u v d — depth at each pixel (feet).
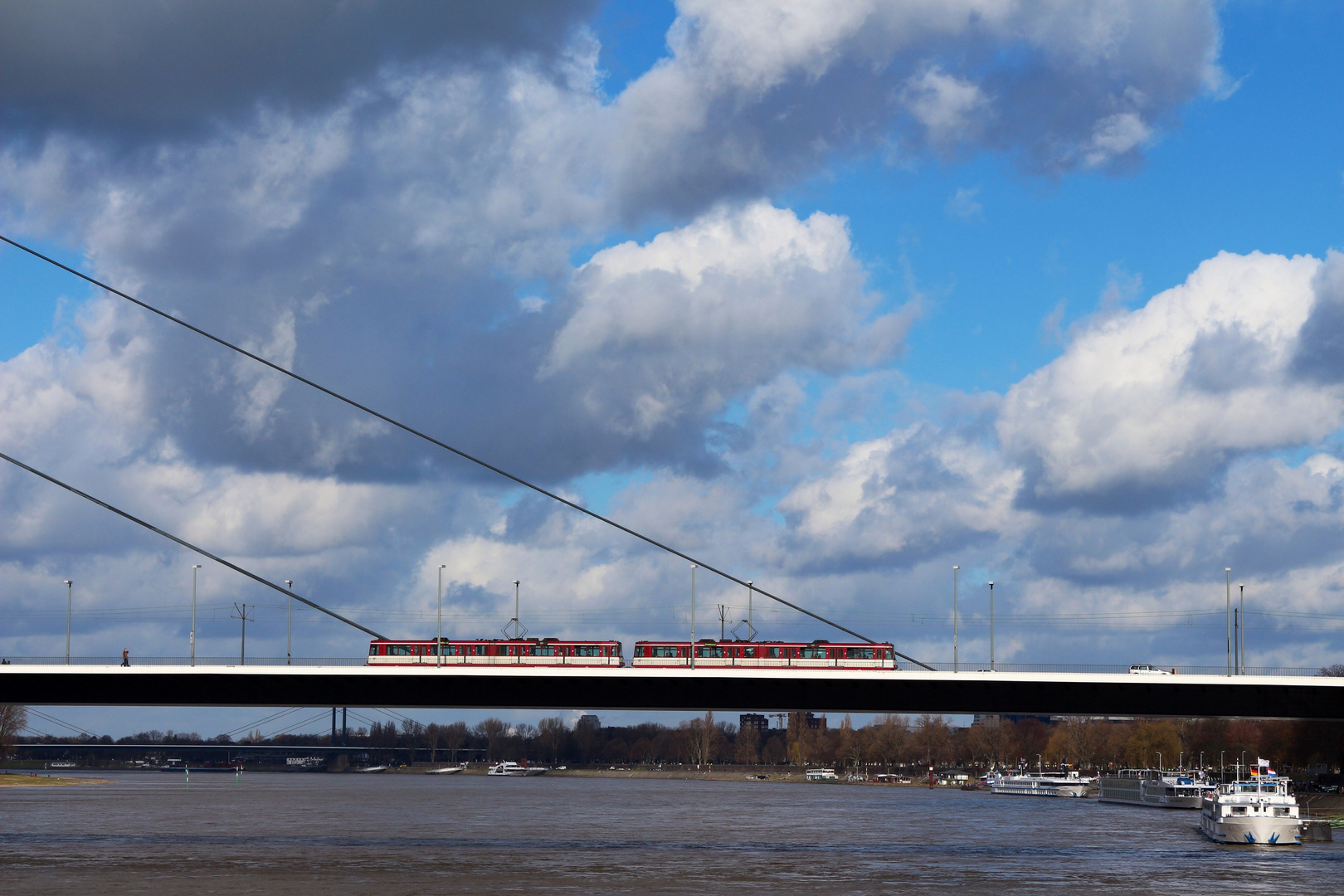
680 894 276.62
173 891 275.18
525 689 360.69
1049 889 290.97
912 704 351.67
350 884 289.74
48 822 499.10
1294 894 283.59
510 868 324.80
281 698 354.95
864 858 360.69
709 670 341.62
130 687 353.51
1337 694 338.13
